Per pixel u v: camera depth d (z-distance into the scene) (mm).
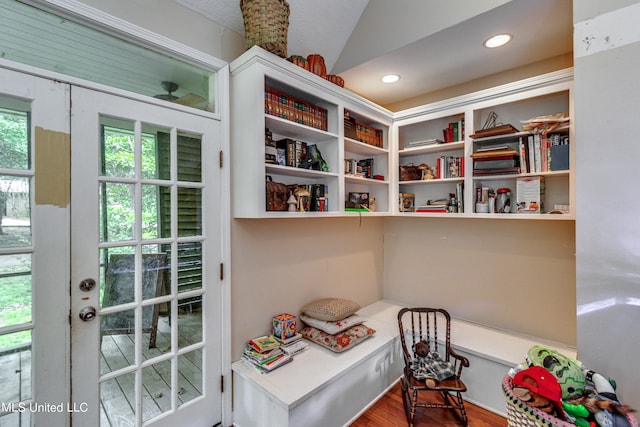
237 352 1938
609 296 1337
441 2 1890
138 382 1529
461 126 2484
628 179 1297
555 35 1932
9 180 1212
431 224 2957
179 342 1693
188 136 1740
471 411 2061
